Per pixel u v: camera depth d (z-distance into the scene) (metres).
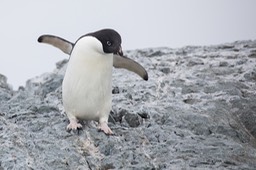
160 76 20.14
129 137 15.11
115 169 13.61
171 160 14.02
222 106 17.95
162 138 15.34
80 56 14.21
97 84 14.38
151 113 16.70
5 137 14.27
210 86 19.22
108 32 14.02
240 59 21.67
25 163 13.22
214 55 22.56
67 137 14.63
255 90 19.19
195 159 14.07
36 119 15.79
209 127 16.47
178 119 16.59
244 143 16.12
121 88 18.52
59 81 19.83
